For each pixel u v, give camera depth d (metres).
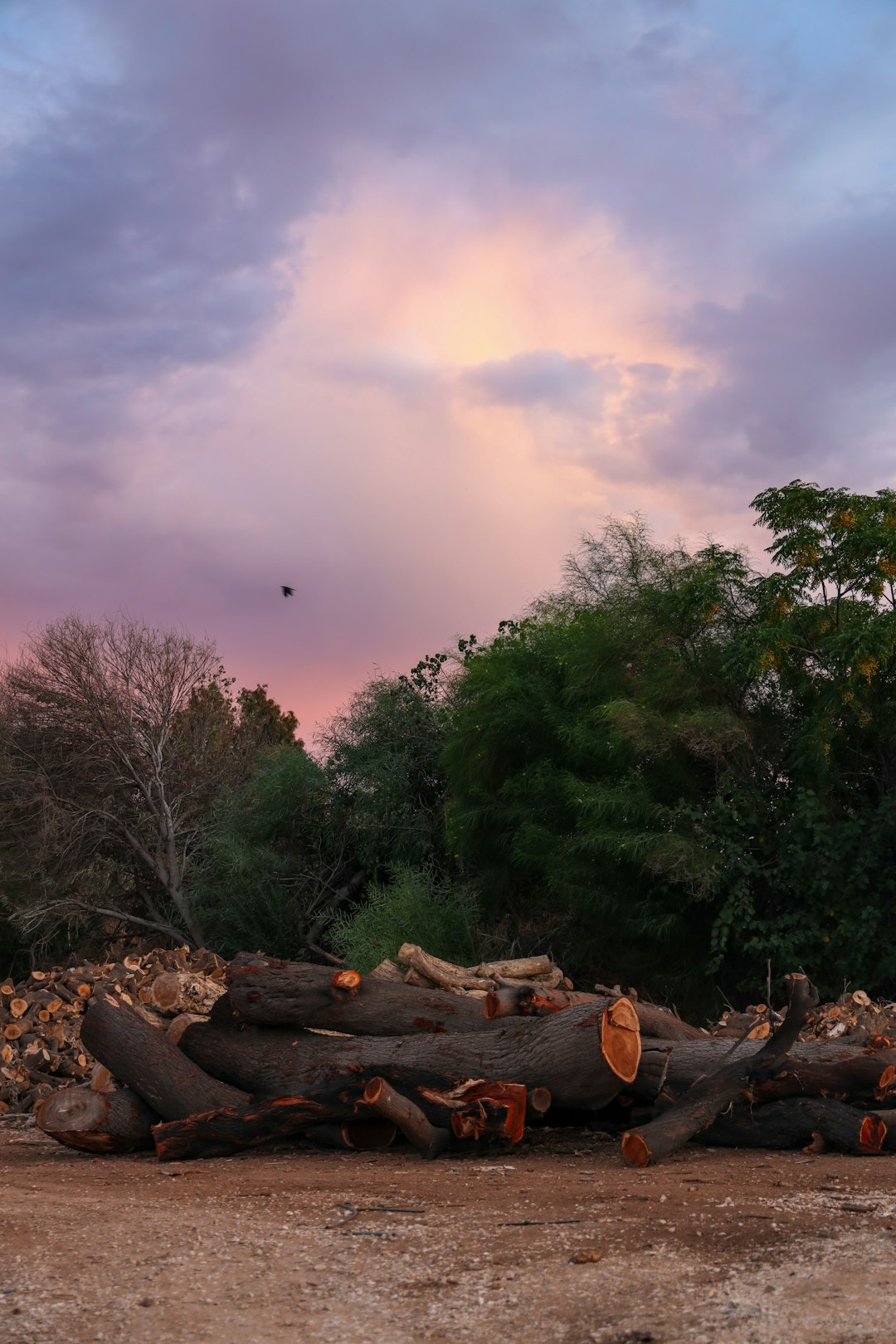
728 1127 7.35
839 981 15.00
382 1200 5.88
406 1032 8.48
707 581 16.59
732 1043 8.05
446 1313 3.90
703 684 16.70
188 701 26.80
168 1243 5.05
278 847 24.39
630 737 15.65
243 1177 6.86
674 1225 4.99
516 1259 4.55
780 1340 3.46
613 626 17.52
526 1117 7.73
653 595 17.16
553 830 17.66
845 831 14.64
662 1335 3.56
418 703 23.97
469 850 19.30
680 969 16.44
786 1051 7.34
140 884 25.89
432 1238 4.96
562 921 18.48
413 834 22.36
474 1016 8.50
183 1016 9.17
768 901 15.57
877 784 15.82
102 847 25.88
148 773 25.61
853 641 14.37
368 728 23.94
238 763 27.20
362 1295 4.15
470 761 19.05
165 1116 8.23
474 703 19.59
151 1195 6.34
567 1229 5.03
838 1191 5.76
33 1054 12.43
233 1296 4.18
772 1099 7.30
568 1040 7.39
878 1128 6.84
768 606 16.00
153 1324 3.86
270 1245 4.93
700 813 15.43
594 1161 7.10
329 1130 7.89
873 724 15.41
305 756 24.52
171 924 25.30
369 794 23.02
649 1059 7.98
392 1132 7.80
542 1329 3.70
